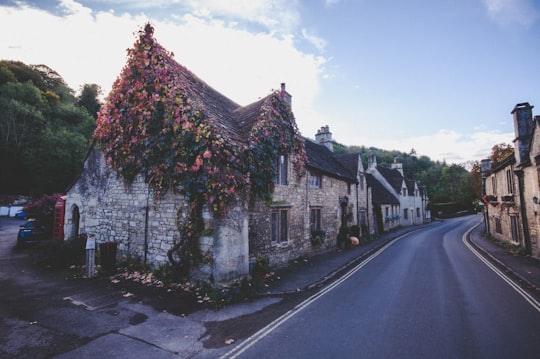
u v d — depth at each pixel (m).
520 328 5.36
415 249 16.50
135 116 9.14
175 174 7.89
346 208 18.44
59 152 31.58
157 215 8.59
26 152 32.00
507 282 8.88
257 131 8.88
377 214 25.81
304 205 12.98
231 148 7.61
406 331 5.26
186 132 7.51
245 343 4.77
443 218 52.28
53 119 40.66
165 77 8.48
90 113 51.56
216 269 7.15
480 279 9.27
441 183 73.25
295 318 5.91
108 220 10.06
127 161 9.34
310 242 13.44
